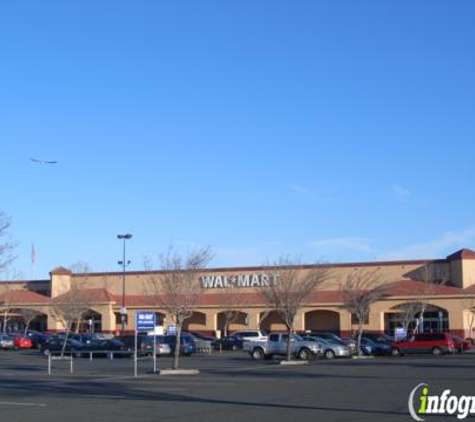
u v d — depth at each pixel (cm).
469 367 3512
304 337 4912
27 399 2247
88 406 2019
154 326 3328
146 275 7819
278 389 2414
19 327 8400
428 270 6944
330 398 2092
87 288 7844
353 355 5084
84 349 5391
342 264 7244
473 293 6556
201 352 5666
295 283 5784
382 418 1653
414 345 5222
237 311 7262
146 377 3141
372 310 6788
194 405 1988
